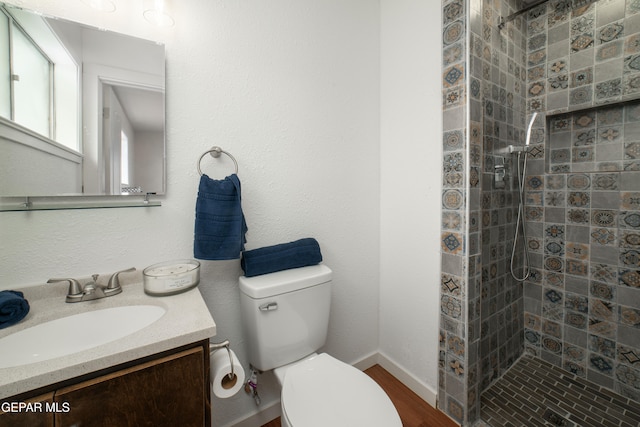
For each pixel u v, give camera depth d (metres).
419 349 1.44
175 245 1.04
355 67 1.51
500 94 1.41
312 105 1.37
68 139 0.86
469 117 1.17
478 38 1.22
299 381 0.95
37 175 0.82
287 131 1.29
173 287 0.89
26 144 0.80
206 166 1.09
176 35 1.01
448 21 1.22
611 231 1.43
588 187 1.49
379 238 1.67
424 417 1.29
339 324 1.54
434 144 1.32
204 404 0.71
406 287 1.50
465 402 1.22
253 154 1.20
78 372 0.55
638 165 1.35
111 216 0.93
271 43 1.23
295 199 1.34
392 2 1.52
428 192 1.35
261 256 1.16
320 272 1.21
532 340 1.72
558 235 1.61
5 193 0.78
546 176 1.64
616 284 1.42
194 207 1.07
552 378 1.54
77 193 0.87
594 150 1.49
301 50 1.32
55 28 0.84
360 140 1.55
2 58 0.77
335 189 1.47
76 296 0.83
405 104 1.46
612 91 1.38
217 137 1.11
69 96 0.86
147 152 0.97
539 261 1.68
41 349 0.73
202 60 1.06
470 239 1.20
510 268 1.56
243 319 1.12
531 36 1.63
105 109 0.91
